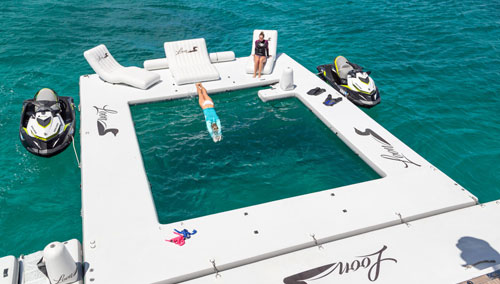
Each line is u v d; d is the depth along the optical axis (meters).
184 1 22.28
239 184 7.93
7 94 12.05
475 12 19.86
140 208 6.92
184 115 10.60
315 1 22.33
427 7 21.02
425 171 7.98
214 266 5.73
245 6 21.55
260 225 6.53
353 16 19.86
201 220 6.66
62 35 16.92
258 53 12.02
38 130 8.95
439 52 15.34
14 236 6.91
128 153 8.52
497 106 11.34
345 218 6.69
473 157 9.12
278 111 10.83
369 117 10.08
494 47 15.56
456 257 5.96
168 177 8.10
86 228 6.43
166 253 5.97
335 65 12.60
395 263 5.87
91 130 9.35
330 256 6.02
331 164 8.58
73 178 8.49
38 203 7.70
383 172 7.99
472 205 7.16
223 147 9.13
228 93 11.81
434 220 6.78
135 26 18.41
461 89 12.39
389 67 14.16
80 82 11.97
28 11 19.36
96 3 21.28
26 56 14.73
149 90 11.52
